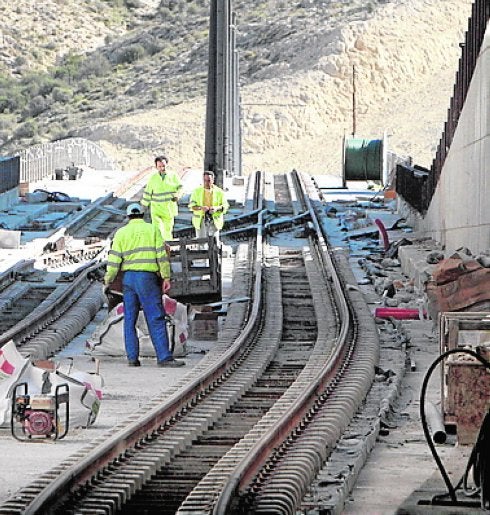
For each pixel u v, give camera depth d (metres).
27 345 46.56
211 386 38.84
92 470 26.67
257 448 26.98
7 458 29.91
